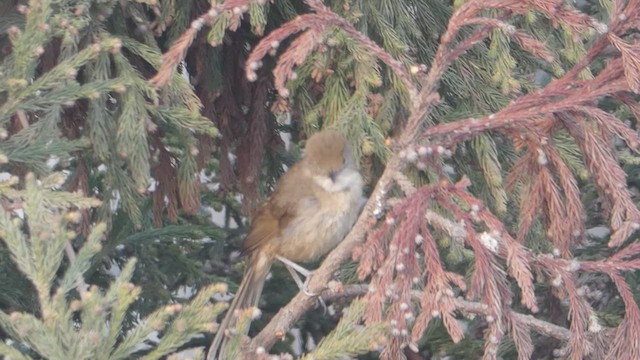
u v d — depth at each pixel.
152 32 10.35
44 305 6.49
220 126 11.78
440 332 13.45
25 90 8.59
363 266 7.28
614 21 7.67
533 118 7.73
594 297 13.82
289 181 11.48
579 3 15.72
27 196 6.93
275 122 12.38
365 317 7.24
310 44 7.40
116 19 10.27
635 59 7.46
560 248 8.20
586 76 10.84
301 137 12.52
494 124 7.69
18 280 11.70
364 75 10.41
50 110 9.02
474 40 7.62
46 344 6.33
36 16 8.51
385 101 10.66
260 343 8.47
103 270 13.19
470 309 7.56
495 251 7.32
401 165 7.69
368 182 11.61
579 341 7.75
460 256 10.44
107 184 9.91
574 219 8.12
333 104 10.68
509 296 7.52
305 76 10.48
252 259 11.70
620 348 7.79
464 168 11.16
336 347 7.05
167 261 13.88
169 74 7.61
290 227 11.45
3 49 10.04
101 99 9.71
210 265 15.44
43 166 8.77
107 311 7.22
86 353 6.36
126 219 12.34
